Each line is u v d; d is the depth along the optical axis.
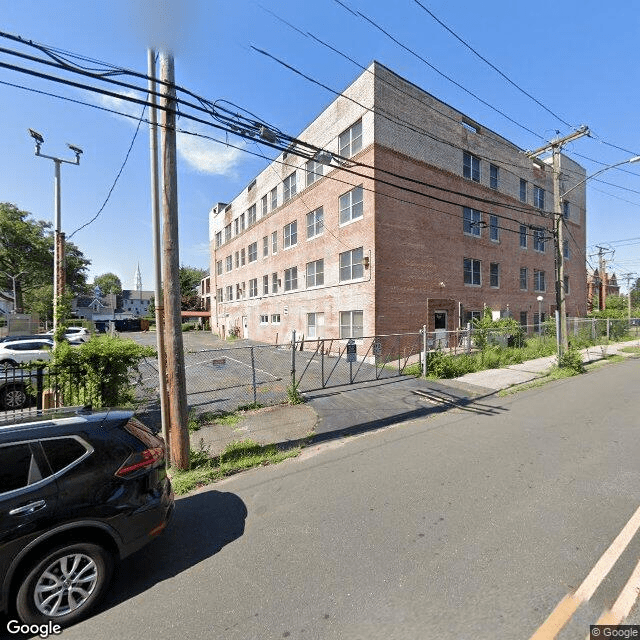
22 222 45.81
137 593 3.01
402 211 17.52
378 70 16.62
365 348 16.98
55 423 3.10
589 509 3.97
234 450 6.18
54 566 2.76
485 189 21.66
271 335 26.39
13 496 2.68
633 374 12.68
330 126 19.45
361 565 3.21
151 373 13.76
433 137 17.53
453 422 7.55
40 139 10.15
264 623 2.62
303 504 4.38
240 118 5.96
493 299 22.17
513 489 4.50
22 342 12.95
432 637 2.43
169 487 3.67
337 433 7.09
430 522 3.84
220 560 3.39
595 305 39.66
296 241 22.97
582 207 31.66
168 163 5.38
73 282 55.62
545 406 8.60
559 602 2.68
